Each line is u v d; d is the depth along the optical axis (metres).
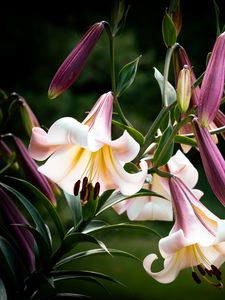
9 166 1.31
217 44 0.99
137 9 7.32
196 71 7.20
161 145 1.03
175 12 1.16
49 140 0.92
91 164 0.97
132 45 6.30
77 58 1.06
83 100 5.88
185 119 1.01
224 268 3.79
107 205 1.09
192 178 1.17
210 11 7.26
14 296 1.13
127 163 1.03
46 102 5.85
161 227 5.24
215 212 5.96
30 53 6.33
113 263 4.17
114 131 4.55
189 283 3.57
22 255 1.13
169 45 1.12
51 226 4.72
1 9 6.39
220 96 0.96
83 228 1.11
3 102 1.35
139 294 3.56
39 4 6.60
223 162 0.98
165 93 1.10
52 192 1.22
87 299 1.12
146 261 0.99
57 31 6.43
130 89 6.35
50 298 1.12
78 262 4.19
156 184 1.20
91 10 6.86
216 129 1.05
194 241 0.95
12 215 1.14
